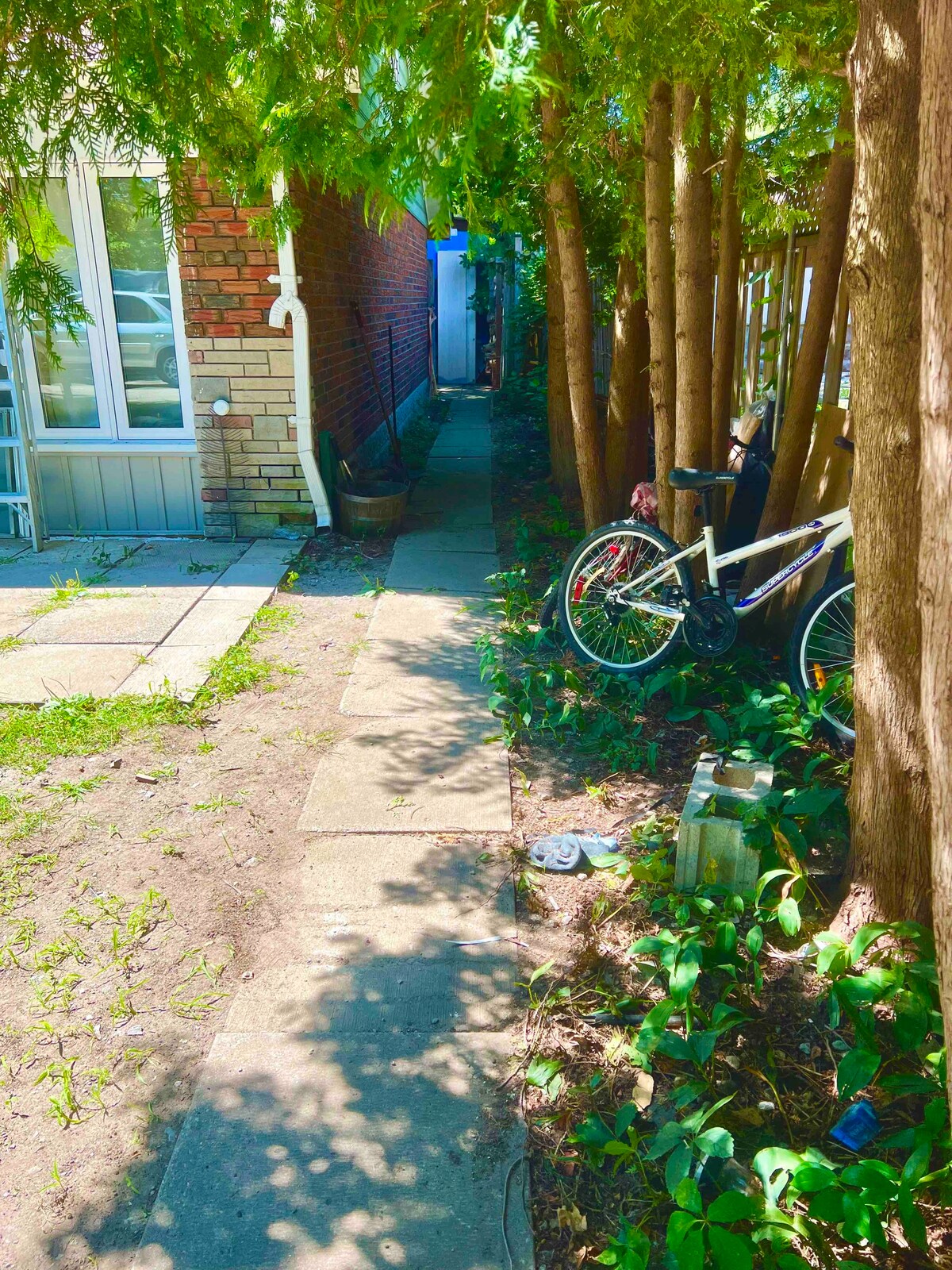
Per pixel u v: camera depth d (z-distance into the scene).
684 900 3.00
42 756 4.11
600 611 4.91
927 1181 1.92
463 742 4.29
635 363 7.13
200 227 6.70
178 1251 2.04
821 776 3.78
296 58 2.86
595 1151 2.21
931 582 1.36
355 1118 2.35
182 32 2.88
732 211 5.16
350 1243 2.05
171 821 3.66
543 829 3.61
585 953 2.92
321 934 3.03
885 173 2.40
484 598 6.20
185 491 7.46
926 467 1.36
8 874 3.33
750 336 7.22
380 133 2.71
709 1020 2.52
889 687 2.62
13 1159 2.27
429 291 17.73
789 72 4.11
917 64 2.32
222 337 6.94
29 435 6.89
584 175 4.85
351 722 4.49
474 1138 2.30
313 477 7.26
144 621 5.64
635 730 4.25
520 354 16.72
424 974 2.85
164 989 2.80
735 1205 1.87
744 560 5.35
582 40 3.09
